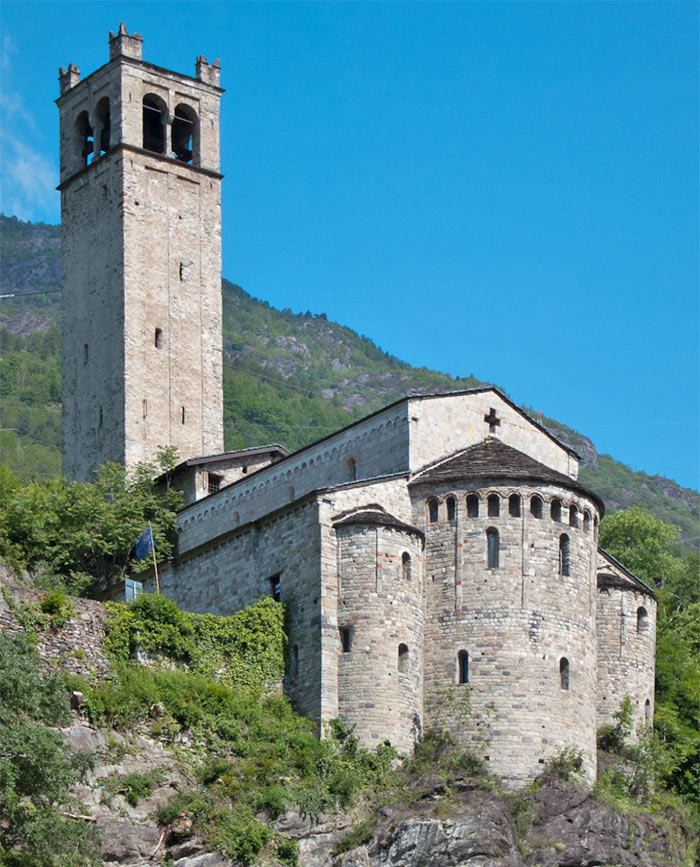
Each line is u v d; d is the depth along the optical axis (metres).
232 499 101.38
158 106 120.56
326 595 84.75
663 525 141.25
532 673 85.06
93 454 114.81
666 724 96.75
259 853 74.25
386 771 81.56
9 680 63.41
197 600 94.69
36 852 62.47
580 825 80.94
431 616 86.62
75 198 120.50
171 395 115.31
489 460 89.62
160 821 72.88
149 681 78.31
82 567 102.88
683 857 85.06
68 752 67.25
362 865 76.31
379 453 92.12
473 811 78.62
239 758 78.31
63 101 123.56
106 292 116.12
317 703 83.12
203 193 120.44
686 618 121.00
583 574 88.44
